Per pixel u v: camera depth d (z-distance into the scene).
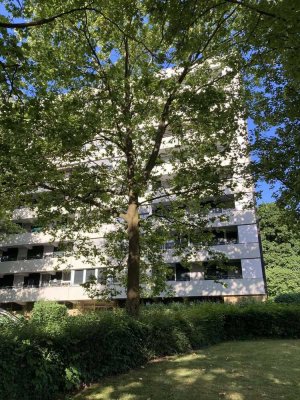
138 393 7.17
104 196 14.48
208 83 14.11
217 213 31.22
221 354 11.18
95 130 12.80
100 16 11.88
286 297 25.41
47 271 34.62
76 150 13.48
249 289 29.45
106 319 9.05
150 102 12.97
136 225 13.23
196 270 31.27
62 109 11.57
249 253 30.23
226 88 15.46
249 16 8.64
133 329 9.80
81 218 15.66
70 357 7.48
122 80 11.77
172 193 14.07
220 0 8.29
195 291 30.31
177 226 15.08
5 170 12.07
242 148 13.96
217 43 11.16
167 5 7.93
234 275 30.59
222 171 13.78
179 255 15.65
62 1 10.27
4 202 14.19
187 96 11.10
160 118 14.38
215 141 14.51
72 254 16.56
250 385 7.62
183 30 8.65
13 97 9.37
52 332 7.37
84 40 12.32
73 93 12.80
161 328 10.99
